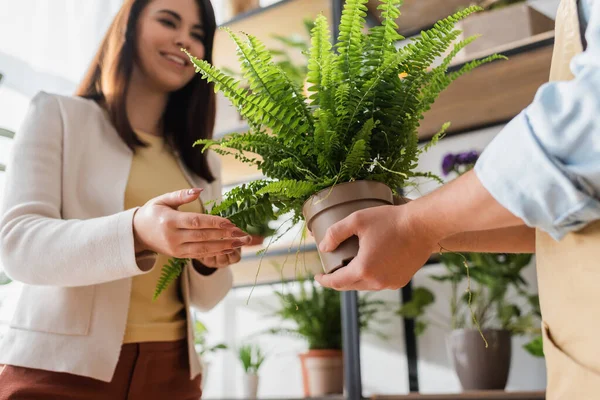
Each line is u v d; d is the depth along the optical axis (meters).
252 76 0.69
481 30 1.49
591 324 0.49
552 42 1.32
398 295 1.94
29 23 2.11
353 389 1.50
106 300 0.93
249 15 1.95
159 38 1.12
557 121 0.44
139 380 0.94
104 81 1.11
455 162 1.64
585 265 0.50
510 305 1.57
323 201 0.69
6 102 1.97
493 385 1.45
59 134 0.99
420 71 0.73
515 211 0.47
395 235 0.58
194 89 1.21
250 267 2.01
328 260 0.66
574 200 0.44
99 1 2.32
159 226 0.75
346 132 0.71
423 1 1.75
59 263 0.82
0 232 0.87
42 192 0.92
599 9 0.46
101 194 1.00
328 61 0.70
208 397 2.33
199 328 2.11
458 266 1.63
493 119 1.79
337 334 1.83
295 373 2.17
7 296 1.54
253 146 0.72
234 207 0.76
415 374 1.86
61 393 0.85
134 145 1.08
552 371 0.54
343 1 1.65
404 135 0.73
